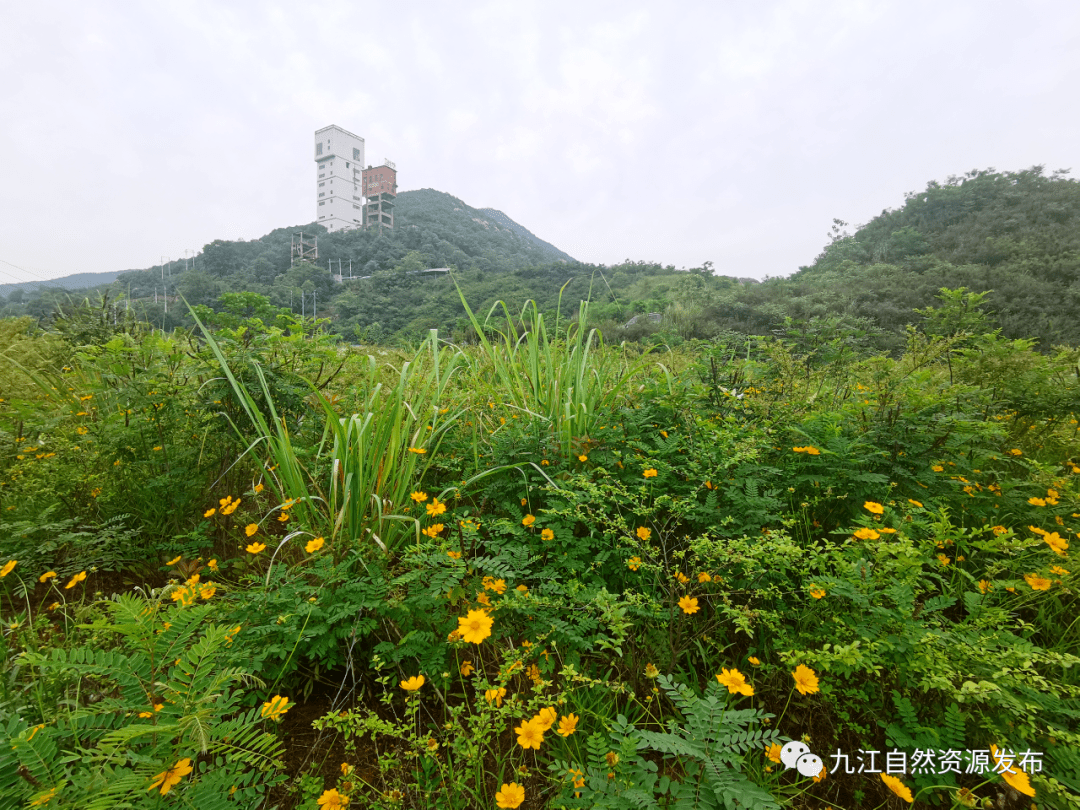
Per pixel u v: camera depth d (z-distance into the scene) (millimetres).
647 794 1015
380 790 1276
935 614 1641
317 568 1732
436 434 2666
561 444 2545
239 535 2506
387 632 1670
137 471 2434
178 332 3178
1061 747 1268
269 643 1521
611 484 2162
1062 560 1816
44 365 4270
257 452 2740
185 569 1874
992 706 1389
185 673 1074
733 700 1551
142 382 2541
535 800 1268
